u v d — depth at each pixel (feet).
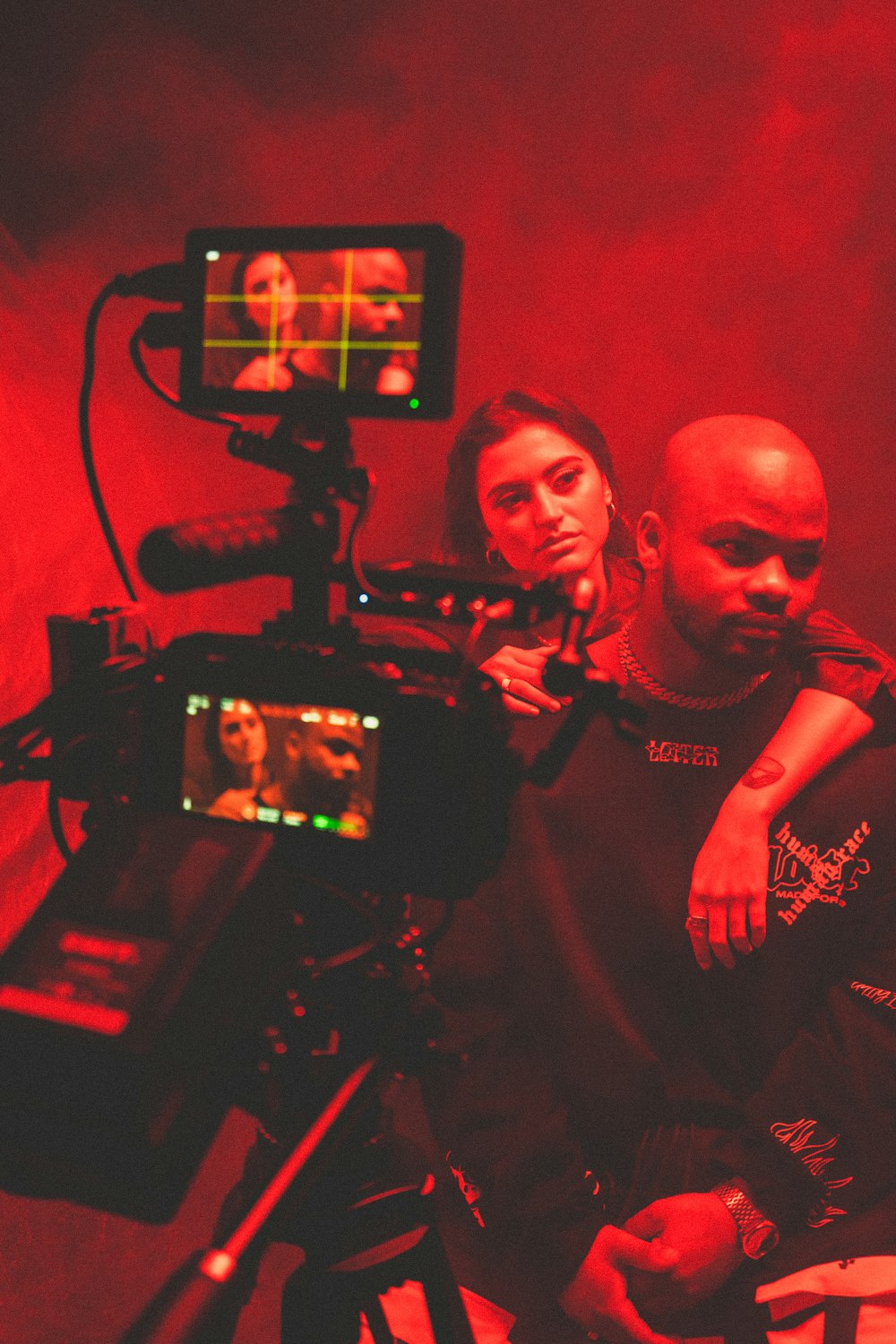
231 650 3.09
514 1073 4.64
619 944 4.63
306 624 3.20
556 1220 4.42
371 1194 3.29
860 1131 4.50
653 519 4.62
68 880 2.94
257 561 2.92
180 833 2.97
